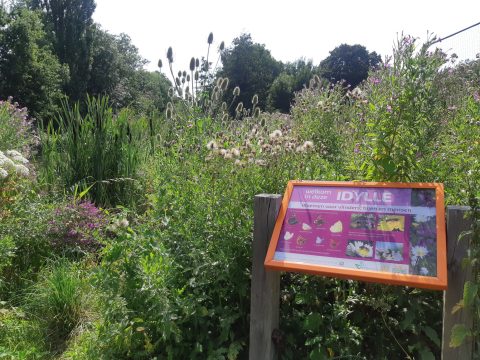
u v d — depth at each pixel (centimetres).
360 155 288
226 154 277
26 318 308
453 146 287
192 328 246
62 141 598
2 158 404
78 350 264
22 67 2352
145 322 236
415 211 193
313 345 231
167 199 289
